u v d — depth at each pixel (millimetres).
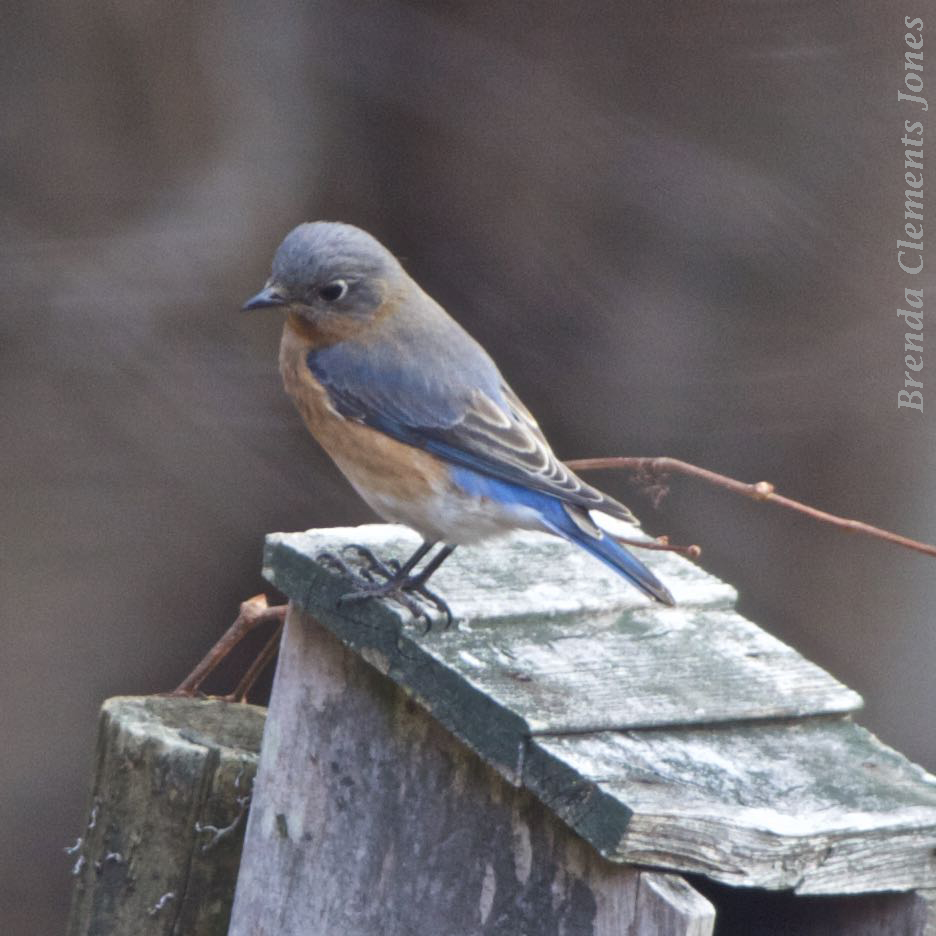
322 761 7543
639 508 13375
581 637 7168
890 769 6512
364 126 14930
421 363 8406
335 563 7344
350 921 7410
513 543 8086
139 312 15109
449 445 8188
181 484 15234
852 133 12562
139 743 7695
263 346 15258
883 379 12688
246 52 15047
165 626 15461
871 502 12828
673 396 13281
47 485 15242
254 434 15172
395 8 14719
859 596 12953
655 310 13398
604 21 13570
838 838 6016
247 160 15148
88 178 15109
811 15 12578
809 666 7113
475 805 6918
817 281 12766
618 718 6508
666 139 13242
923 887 6203
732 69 12930
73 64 15016
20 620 15328
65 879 15398
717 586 7711
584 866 6422
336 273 8445
